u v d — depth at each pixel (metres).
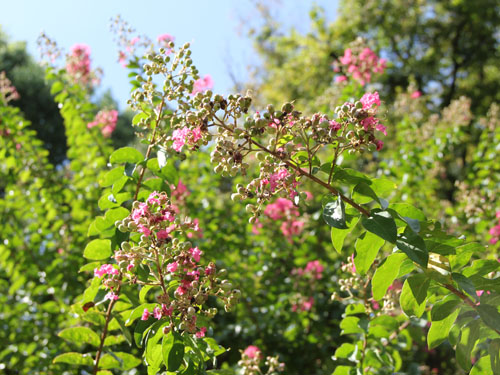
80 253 5.00
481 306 1.90
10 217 5.06
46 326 4.93
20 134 5.41
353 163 7.23
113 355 2.58
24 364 4.66
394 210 1.92
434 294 2.24
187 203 5.32
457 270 2.20
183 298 1.85
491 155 5.95
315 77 18.00
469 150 12.97
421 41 21.20
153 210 1.97
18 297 5.50
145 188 2.62
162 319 1.91
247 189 1.92
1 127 5.22
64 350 4.35
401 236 1.86
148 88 2.38
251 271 5.43
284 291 5.51
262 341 5.13
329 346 5.15
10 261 4.88
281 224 5.55
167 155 2.34
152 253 1.95
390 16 20.39
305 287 5.40
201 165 5.72
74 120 5.41
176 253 1.91
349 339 5.03
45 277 4.79
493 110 6.41
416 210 1.99
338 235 1.98
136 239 2.41
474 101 20.67
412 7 20.45
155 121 2.45
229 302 1.92
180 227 1.95
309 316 5.26
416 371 3.59
